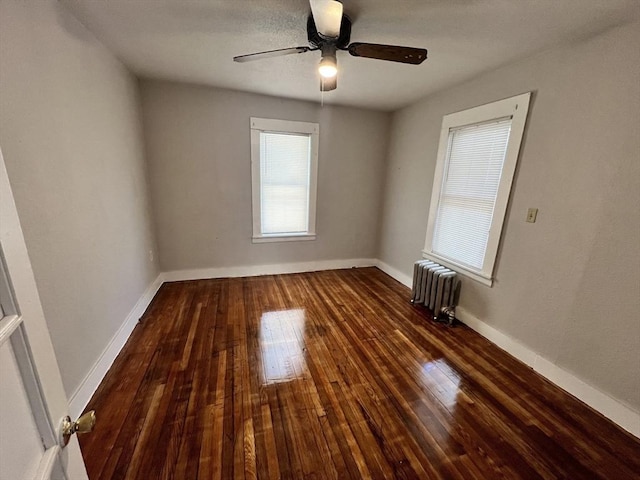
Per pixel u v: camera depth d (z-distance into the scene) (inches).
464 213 106.4
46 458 21.9
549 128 75.6
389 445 56.6
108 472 49.8
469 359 85.0
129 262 95.9
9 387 19.0
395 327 102.0
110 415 61.5
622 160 61.5
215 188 133.3
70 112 63.3
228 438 56.9
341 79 103.8
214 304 115.6
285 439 57.2
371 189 161.5
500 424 62.4
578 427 62.2
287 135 139.5
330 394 69.4
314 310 113.3
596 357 67.1
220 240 140.3
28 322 21.1
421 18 64.6
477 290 99.7
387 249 160.9
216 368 77.5
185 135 123.6
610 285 64.4
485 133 96.4
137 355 82.3
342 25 64.0
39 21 53.6
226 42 79.7
